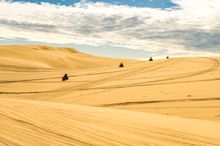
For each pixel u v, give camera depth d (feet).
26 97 142.72
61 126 36.50
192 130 43.50
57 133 32.12
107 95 134.51
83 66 406.41
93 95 136.77
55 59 405.59
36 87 167.43
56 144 27.25
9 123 35.63
